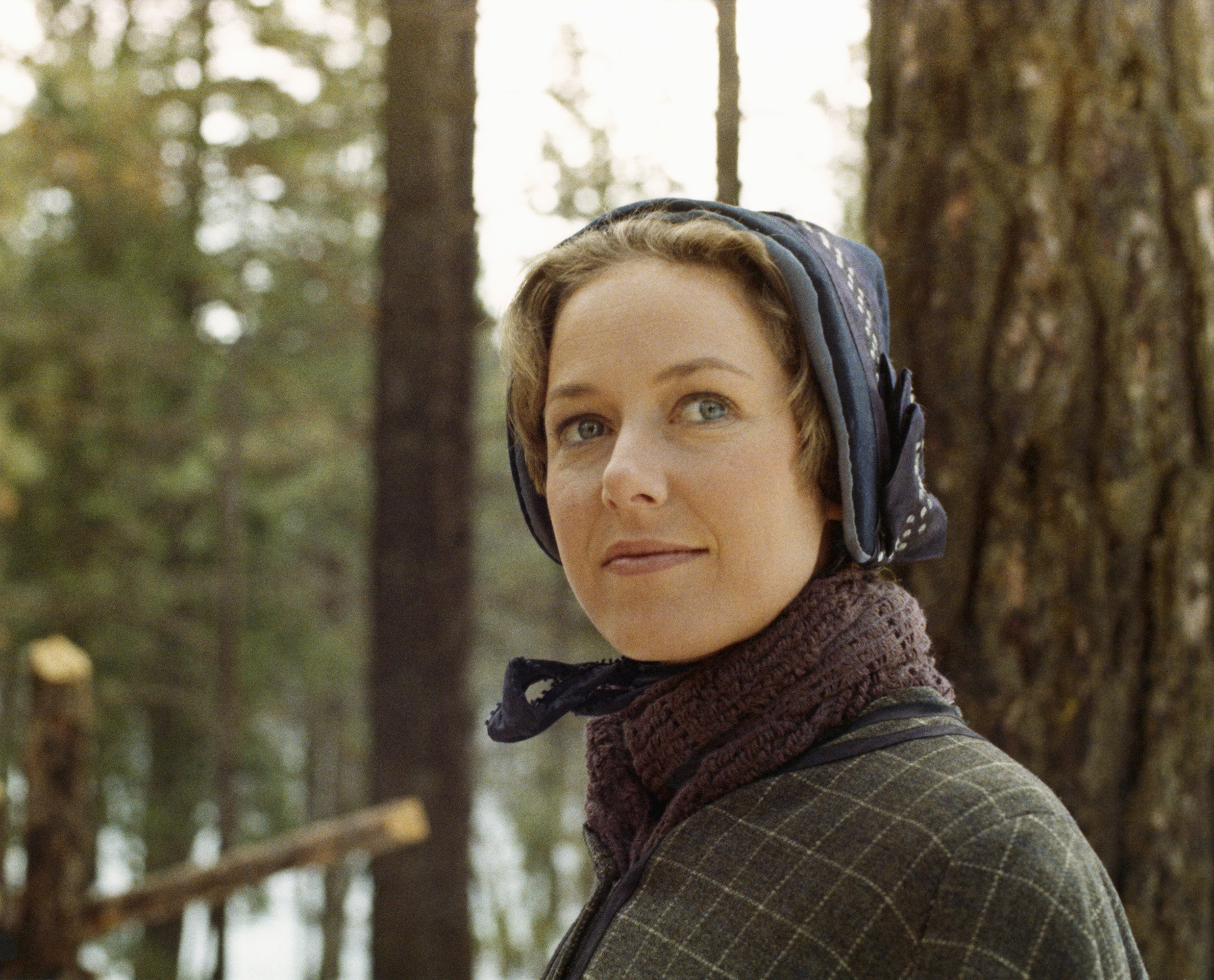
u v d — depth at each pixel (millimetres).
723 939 820
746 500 865
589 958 901
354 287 9844
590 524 912
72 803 4312
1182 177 1734
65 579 11344
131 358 11188
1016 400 1737
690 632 876
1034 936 721
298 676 13820
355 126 8648
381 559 5707
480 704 7766
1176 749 1710
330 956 15445
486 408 12711
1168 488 1713
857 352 916
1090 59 1747
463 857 5633
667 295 896
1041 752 1717
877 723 874
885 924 769
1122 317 1715
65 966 4285
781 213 982
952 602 1759
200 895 4402
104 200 9680
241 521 12250
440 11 5488
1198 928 1739
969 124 1790
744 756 882
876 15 1933
